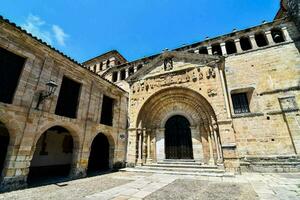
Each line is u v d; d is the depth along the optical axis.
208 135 13.80
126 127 16.56
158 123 16.64
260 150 12.70
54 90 9.85
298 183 7.93
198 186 8.06
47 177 11.05
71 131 11.01
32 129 8.43
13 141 7.71
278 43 14.91
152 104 16.67
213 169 11.70
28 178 10.49
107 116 14.78
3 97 7.66
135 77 18.22
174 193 6.85
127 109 17.28
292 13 15.24
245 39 17.38
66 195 6.55
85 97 12.15
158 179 9.87
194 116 15.25
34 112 8.62
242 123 13.87
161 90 15.98
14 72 8.34
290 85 13.28
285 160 11.77
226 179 9.62
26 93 8.46
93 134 12.28
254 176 10.32
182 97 15.70
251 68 15.16
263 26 16.17
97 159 16.23
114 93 15.64
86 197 6.29
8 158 7.46
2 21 7.62
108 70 23.61
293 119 12.38
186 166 12.84
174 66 16.47
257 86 14.38
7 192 6.89
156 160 15.40
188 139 15.23
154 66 17.64
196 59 15.57
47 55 9.81
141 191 7.17
